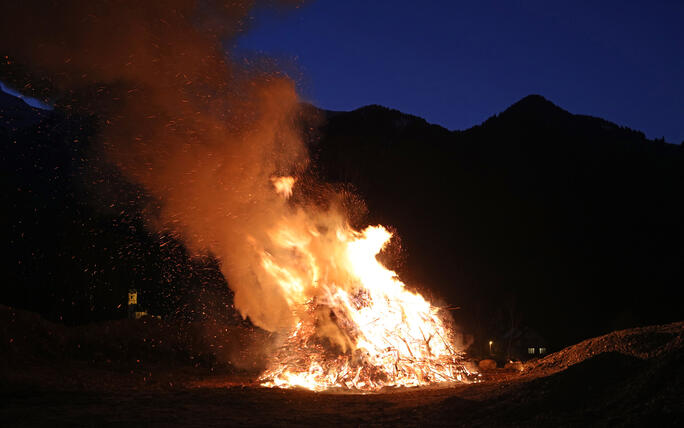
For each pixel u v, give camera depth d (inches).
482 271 2920.8
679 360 290.8
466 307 2257.6
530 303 2613.2
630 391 286.5
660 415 245.8
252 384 496.7
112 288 1142.3
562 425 264.1
